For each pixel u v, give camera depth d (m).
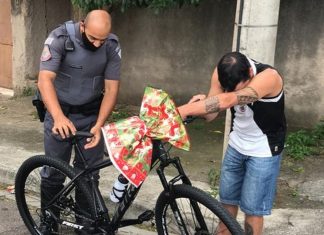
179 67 6.95
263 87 2.82
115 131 2.96
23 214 3.81
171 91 7.08
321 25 5.99
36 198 3.93
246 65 2.82
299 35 6.11
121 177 3.24
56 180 3.62
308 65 6.14
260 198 3.08
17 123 6.66
